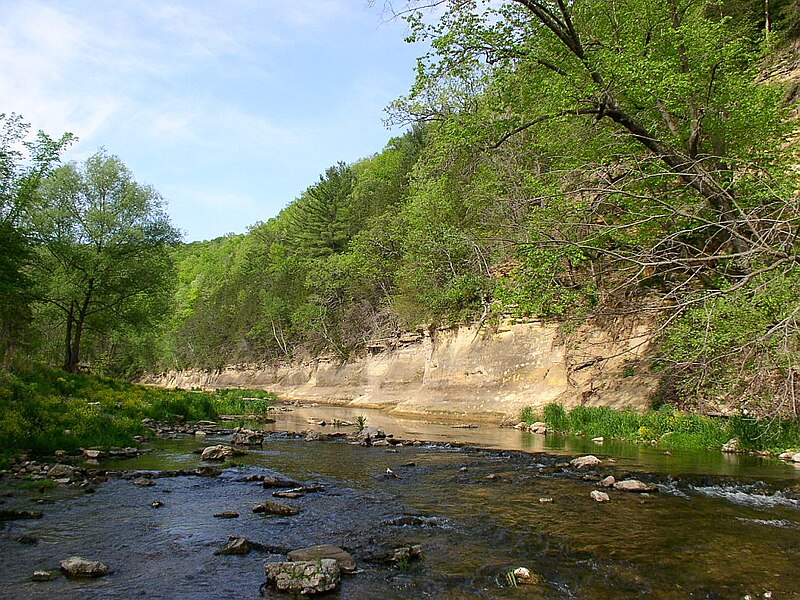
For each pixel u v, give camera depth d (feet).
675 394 63.72
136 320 119.96
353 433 63.21
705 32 51.49
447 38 47.24
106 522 23.70
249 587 16.75
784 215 35.17
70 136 89.97
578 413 67.82
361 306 164.76
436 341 111.96
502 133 53.21
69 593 15.94
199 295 344.08
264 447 50.11
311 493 30.63
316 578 16.65
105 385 78.79
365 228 183.21
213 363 250.16
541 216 50.14
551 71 51.90
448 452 48.08
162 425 63.31
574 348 82.48
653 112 51.62
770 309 36.19
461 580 17.79
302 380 185.47
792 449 45.85
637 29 55.16
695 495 30.53
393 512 26.45
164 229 119.24
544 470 38.52
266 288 224.74
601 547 21.31
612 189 39.47
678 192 46.44
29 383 58.54
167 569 18.21
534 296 51.72
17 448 39.78
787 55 84.99
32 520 23.76
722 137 53.31
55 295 102.12
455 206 108.27
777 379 43.83
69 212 108.27
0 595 15.65
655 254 40.45
